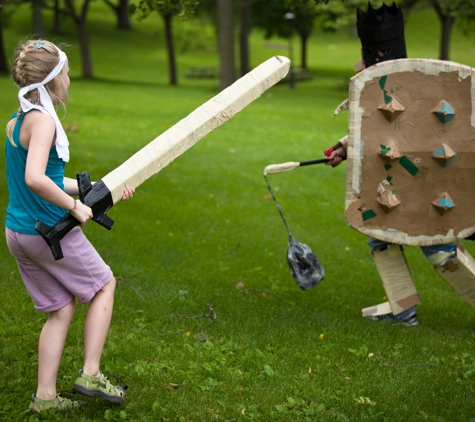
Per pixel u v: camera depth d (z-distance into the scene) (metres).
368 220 4.11
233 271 5.66
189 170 10.17
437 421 3.11
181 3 5.28
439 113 3.92
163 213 7.56
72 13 28.86
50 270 2.80
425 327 4.50
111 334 3.99
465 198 4.09
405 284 4.47
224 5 22.97
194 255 6.07
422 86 3.94
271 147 13.02
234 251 6.35
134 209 7.59
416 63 3.90
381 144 3.99
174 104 19.95
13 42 37.53
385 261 4.47
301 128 16.02
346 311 4.80
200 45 45.28
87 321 2.89
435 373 3.64
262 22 37.09
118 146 11.84
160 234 6.69
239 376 3.52
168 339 3.97
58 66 2.72
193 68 36.25
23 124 2.67
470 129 3.99
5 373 3.30
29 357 3.56
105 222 2.91
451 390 3.43
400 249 4.45
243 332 4.17
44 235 2.64
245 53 30.78
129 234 6.52
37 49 2.70
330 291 5.31
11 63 2.76
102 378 2.92
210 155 11.67
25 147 2.67
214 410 3.11
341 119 18.20
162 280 5.15
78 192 3.11
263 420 3.05
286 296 5.10
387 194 4.03
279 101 23.31
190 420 3.03
